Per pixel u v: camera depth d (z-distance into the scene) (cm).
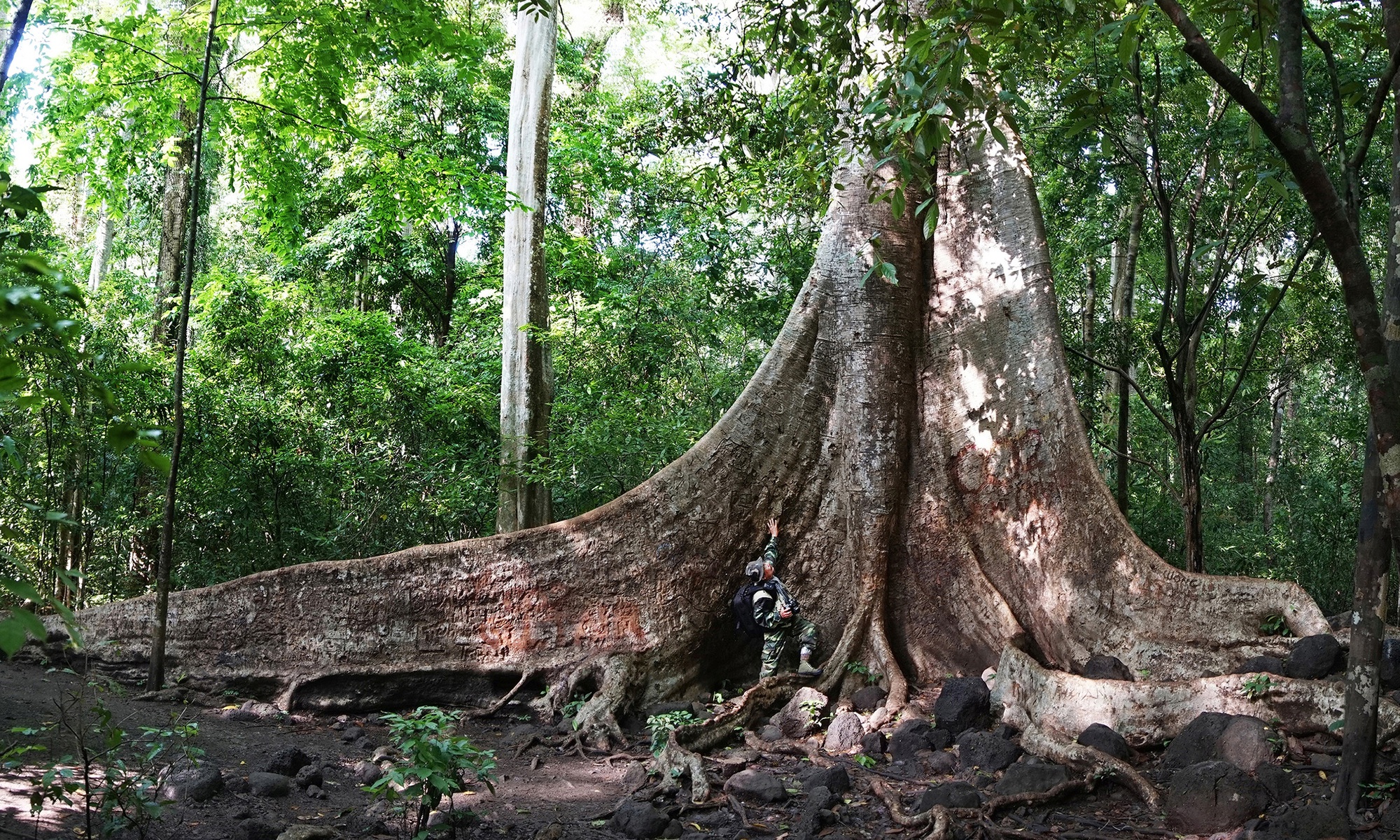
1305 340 1623
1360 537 542
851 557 981
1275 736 647
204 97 824
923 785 671
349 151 1603
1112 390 2038
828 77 787
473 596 912
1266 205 1239
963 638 946
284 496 1310
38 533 1118
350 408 1438
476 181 1194
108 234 2081
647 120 1966
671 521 953
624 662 895
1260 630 786
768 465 992
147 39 1028
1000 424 966
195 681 869
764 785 637
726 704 829
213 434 1256
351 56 1063
